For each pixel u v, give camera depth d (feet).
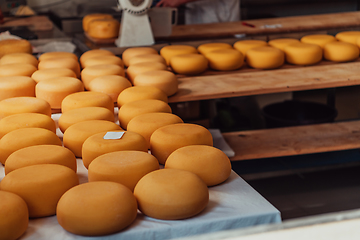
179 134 3.75
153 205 2.77
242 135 7.55
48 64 6.32
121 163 3.17
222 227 2.77
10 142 3.69
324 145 7.00
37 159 3.29
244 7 12.76
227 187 3.28
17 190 2.83
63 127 4.42
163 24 8.33
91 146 3.58
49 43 8.48
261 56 6.98
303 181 7.86
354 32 8.26
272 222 2.86
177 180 2.87
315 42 7.77
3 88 5.24
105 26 8.35
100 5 12.87
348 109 11.03
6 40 7.84
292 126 8.12
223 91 5.80
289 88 5.88
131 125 4.22
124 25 7.83
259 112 10.89
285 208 6.98
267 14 13.12
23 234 2.66
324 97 11.05
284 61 7.54
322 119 8.52
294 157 8.48
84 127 4.06
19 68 6.07
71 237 2.60
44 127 4.20
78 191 2.74
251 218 2.80
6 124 4.10
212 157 3.33
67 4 12.71
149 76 5.70
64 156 3.41
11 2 12.50
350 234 1.44
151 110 4.62
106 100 4.98
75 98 4.93
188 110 8.95
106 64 6.42
